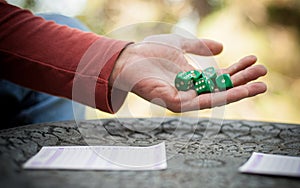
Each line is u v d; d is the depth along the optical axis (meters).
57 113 0.80
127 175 0.49
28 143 0.58
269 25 1.57
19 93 0.77
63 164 0.51
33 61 0.65
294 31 1.57
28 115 0.78
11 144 0.58
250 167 0.51
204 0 1.62
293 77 1.57
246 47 1.55
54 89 0.65
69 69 0.63
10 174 0.48
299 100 1.56
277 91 1.57
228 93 0.60
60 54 0.64
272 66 1.57
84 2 1.57
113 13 1.58
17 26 0.66
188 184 0.47
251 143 0.61
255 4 1.57
